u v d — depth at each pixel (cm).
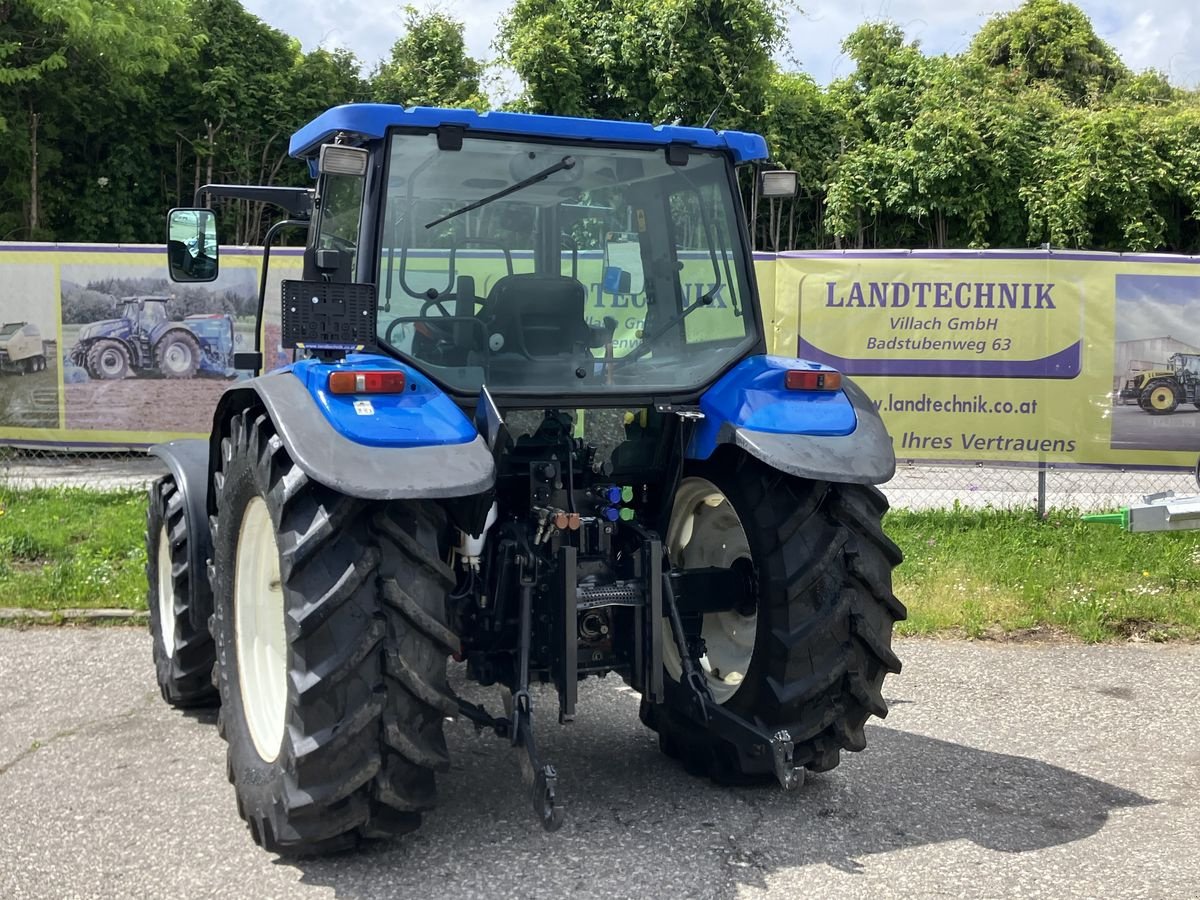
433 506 323
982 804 368
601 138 370
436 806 367
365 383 308
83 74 1717
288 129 1858
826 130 1856
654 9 1698
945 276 791
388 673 305
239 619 361
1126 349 784
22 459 1027
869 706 360
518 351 363
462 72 2059
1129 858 327
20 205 1738
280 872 318
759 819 356
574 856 329
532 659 349
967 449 803
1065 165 1723
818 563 349
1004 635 575
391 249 349
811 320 809
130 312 967
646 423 379
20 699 480
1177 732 438
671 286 384
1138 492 890
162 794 375
